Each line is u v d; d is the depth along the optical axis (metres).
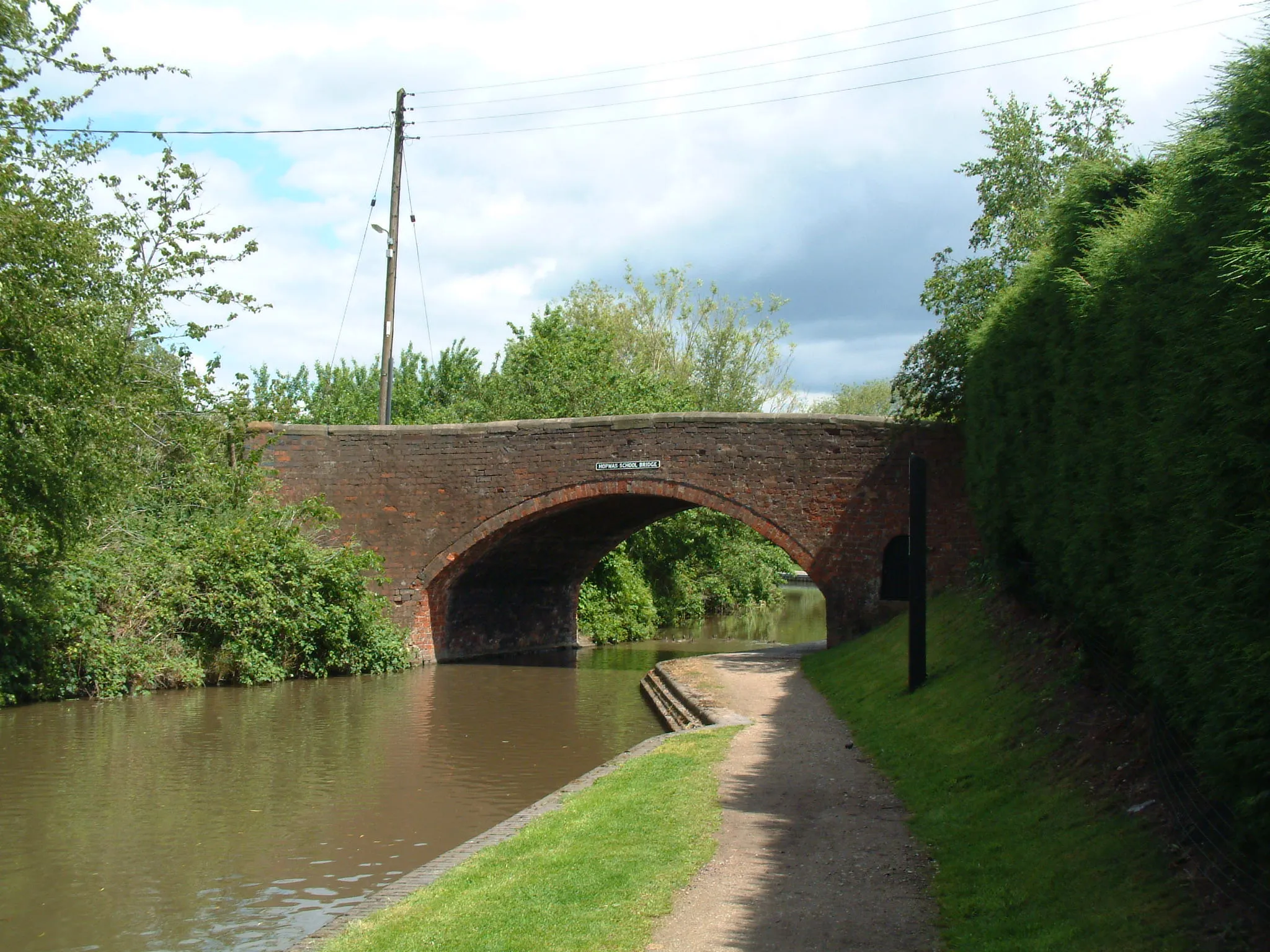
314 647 23.16
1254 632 5.17
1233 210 5.83
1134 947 5.39
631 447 24.56
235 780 13.60
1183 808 6.45
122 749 15.32
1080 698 9.71
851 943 6.20
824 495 23.69
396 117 30.05
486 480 25.31
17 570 18.05
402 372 46.44
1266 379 5.22
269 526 23.03
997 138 24.27
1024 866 7.05
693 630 39.81
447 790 13.21
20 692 18.66
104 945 8.18
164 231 22.16
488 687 22.55
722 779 10.89
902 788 10.21
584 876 7.62
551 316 41.09
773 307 52.28
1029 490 12.20
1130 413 7.68
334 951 6.56
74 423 15.27
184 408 23.20
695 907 6.90
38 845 10.79
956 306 23.72
